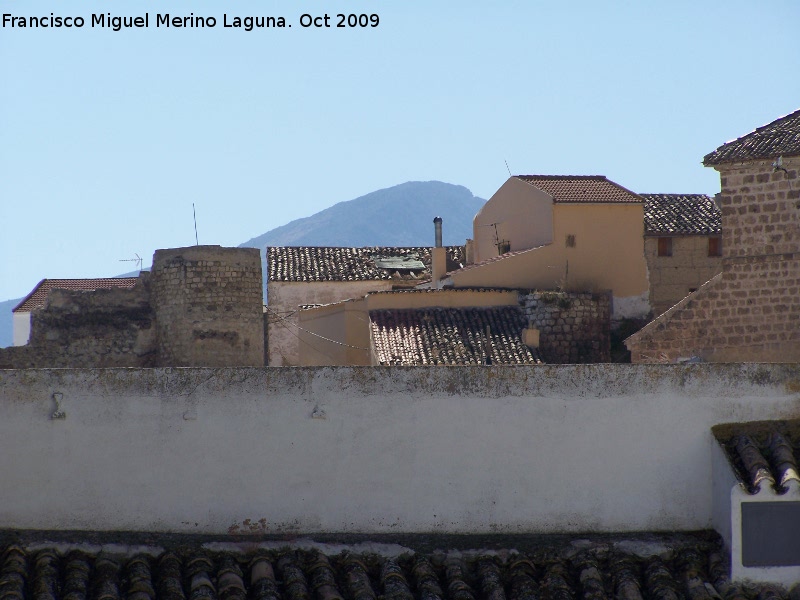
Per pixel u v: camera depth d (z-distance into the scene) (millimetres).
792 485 30969
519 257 93812
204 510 32125
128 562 30875
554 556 32156
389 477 32656
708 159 60062
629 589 30812
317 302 111312
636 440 33188
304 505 32406
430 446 32812
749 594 30906
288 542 32000
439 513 32656
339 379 32812
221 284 87500
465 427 32938
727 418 33281
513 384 33156
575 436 33094
